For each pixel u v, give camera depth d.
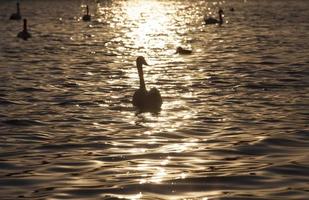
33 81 32.72
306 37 61.50
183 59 44.72
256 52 47.88
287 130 20.16
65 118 22.89
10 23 93.94
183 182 14.16
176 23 98.94
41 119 22.72
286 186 13.77
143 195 13.23
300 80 32.03
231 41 60.41
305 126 20.80
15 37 66.38
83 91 29.41
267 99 26.52
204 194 13.23
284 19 96.94
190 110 24.27
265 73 35.00
